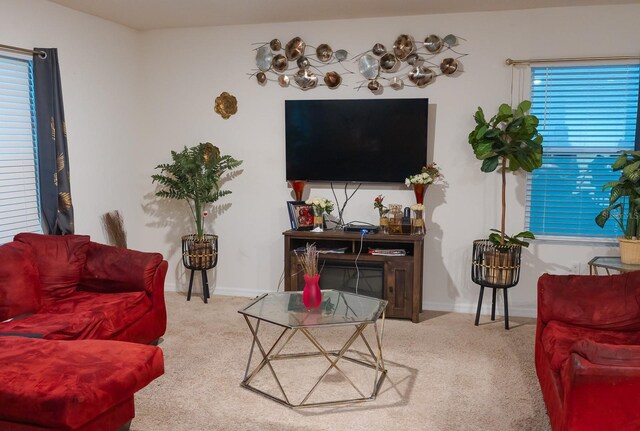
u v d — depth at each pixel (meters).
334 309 3.24
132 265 3.81
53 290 3.66
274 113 5.04
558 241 4.57
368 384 3.31
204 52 5.12
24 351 2.55
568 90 4.45
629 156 4.29
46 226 4.17
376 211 4.92
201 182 4.83
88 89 4.58
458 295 4.81
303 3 4.23
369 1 4.16
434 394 3.18
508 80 4.52
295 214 4.76
